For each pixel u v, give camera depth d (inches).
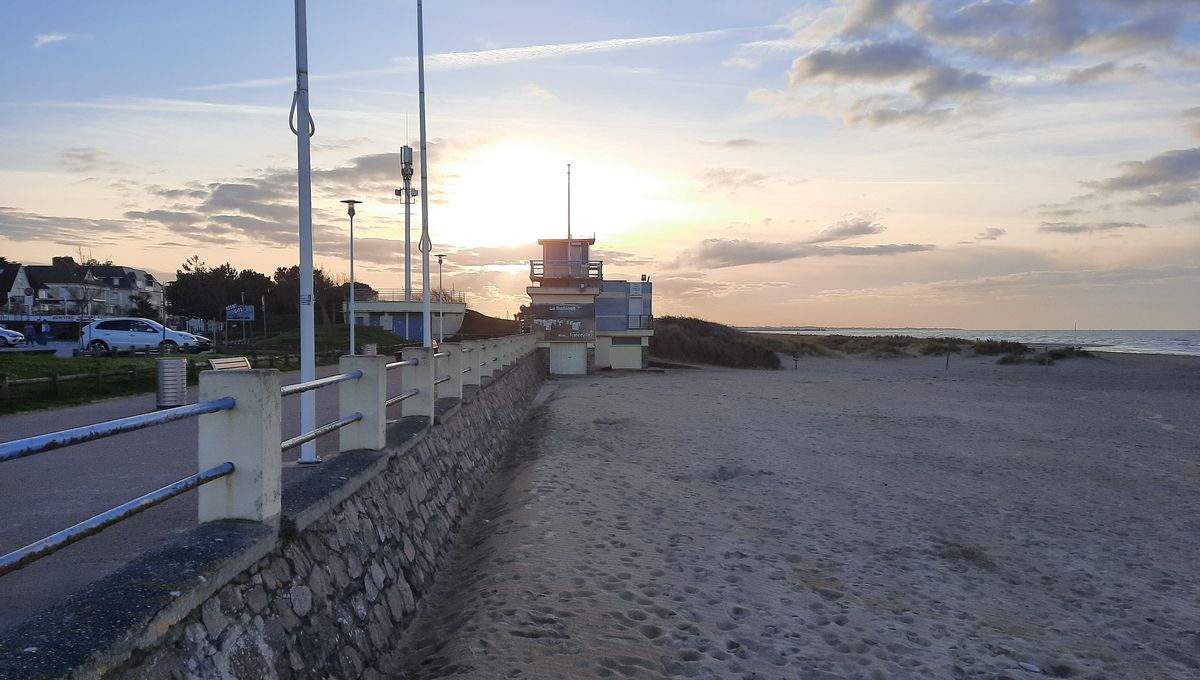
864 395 1349.7
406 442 323.0
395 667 223.9
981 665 257.8
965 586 347.6
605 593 290.4
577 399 1112.8
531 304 1777.8
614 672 223.5
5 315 2321.6
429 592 290.5
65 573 176.1
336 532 220.5
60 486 288.4
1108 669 261.7
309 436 221.0
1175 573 381.4
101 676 110.1
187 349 1448.1
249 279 3255.4
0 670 101.6
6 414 558.3
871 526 442.0
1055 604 331.9
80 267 2933.1
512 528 379.2
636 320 1900.8
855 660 253.3
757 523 431.2
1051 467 663.8
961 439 818.8
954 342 3479.3
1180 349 4650.6
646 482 516.4
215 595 147.2
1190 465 693.3
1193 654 279.9
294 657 167.5
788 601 306.2
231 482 173.0
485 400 648.4
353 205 1298.0
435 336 2303.2
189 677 130.6
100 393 714.2
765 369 2402.8
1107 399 1375.5
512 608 264.5
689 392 1291.8
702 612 283.4
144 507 137.6
